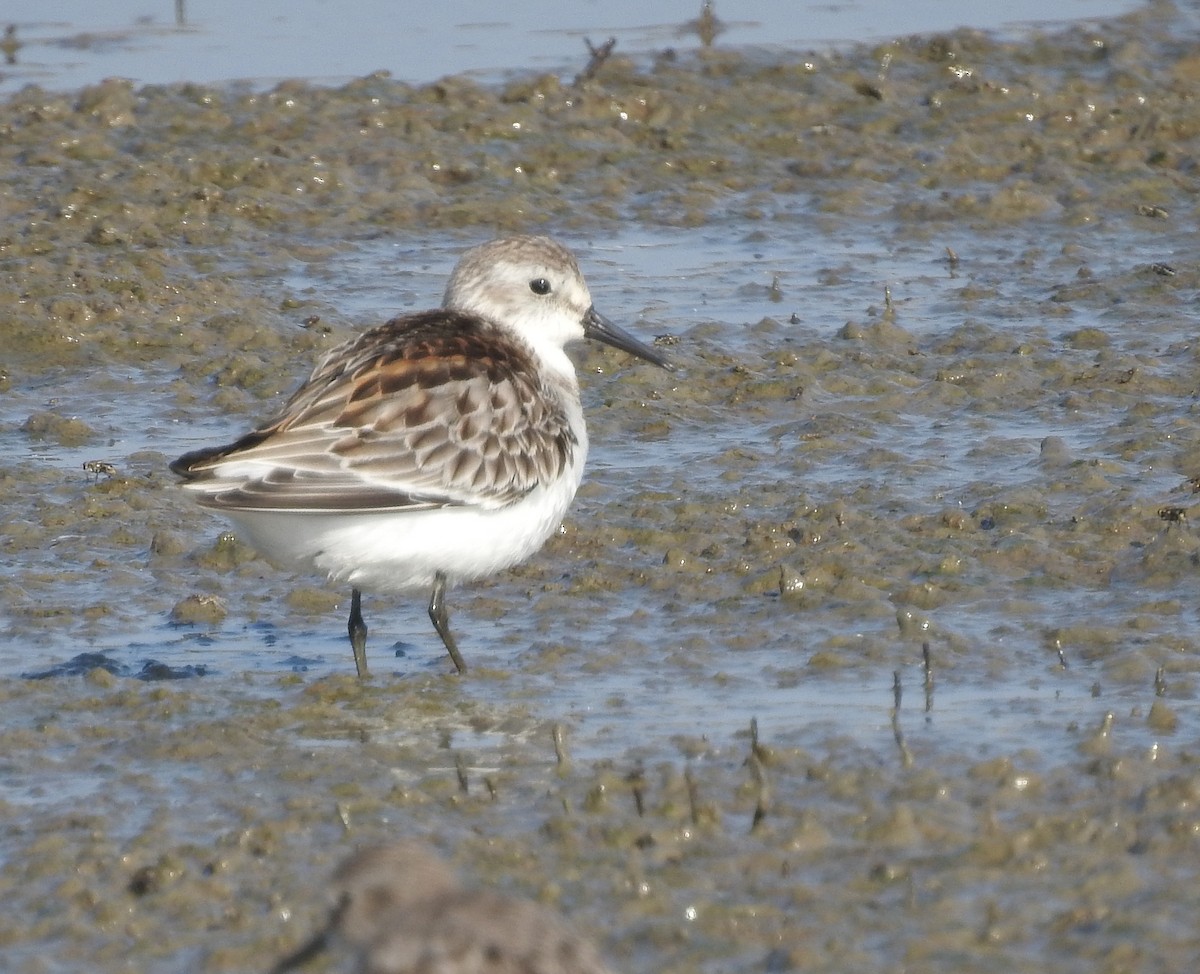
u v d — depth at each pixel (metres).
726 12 30.28
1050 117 25.45
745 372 18.05
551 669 12.44
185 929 9.04
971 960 8.46
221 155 23.75
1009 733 11.09
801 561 13.98
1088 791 10.18
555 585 13.95
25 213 22.17
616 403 17.47
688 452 16.48
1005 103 25.89
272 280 20.83
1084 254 21.33
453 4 31.03
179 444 16.88
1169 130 24.88
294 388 17.91
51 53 28.19
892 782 10.39
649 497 15.41
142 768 10.98
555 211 23.08
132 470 16.17
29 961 8.79
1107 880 9.09
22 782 10.79
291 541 11.89
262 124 24.91
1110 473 15.41
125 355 18.91
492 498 12.16
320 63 27.75
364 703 11.92
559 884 9.30
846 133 25.23
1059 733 11.07
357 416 11.82
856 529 14.46
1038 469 15.56
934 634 12.68
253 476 11.48
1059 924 8.73
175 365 18.70
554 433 12.67
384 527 11.88
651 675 12.30
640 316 19.66
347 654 12.95
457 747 11.23
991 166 24.12
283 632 13.35
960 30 28.25
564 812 10.16
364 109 25.44
